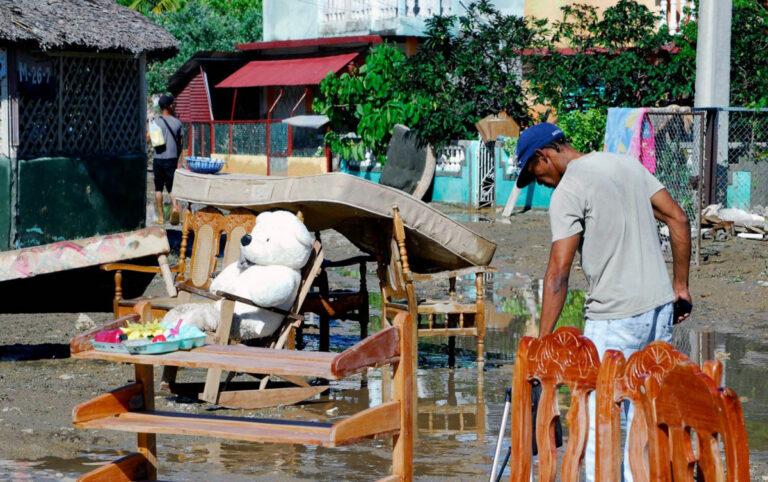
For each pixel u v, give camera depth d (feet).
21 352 47.14
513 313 57.00
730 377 41.98
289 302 39.88
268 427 25.32
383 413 24.88
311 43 145.18
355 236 44.86
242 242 39.81
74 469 31.22
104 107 71.51
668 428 18.40
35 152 66.18
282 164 142.61
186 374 43.29
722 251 71.10
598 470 20.11
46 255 43.96
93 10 71.72
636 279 25.50
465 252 43.16
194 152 157.79
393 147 113.39
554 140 26.66
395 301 49.19
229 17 192.54
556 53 106.42
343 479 30.42
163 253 44.75
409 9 137.49
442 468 31.22
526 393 21.97
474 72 108.58
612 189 25.54
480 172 107.34
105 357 26.99
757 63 102.42
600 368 20.18
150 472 28.22
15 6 64.34
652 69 102.99
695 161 74.69
